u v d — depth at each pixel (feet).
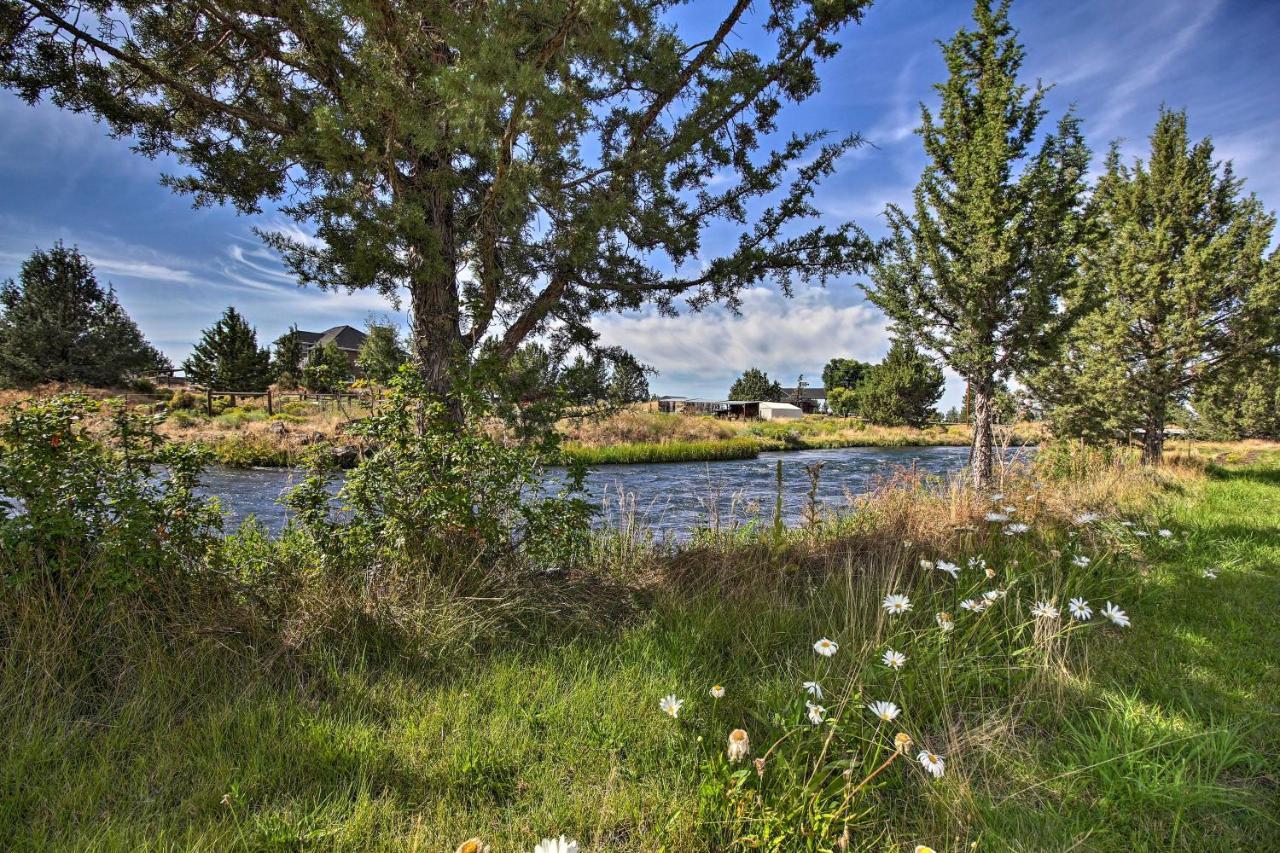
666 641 10.59
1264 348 37.17
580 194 14.15
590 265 15.14
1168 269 38.52
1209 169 40.96
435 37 11.56
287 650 9.59
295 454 13.67
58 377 88.17
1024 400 36.24
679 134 14.71
